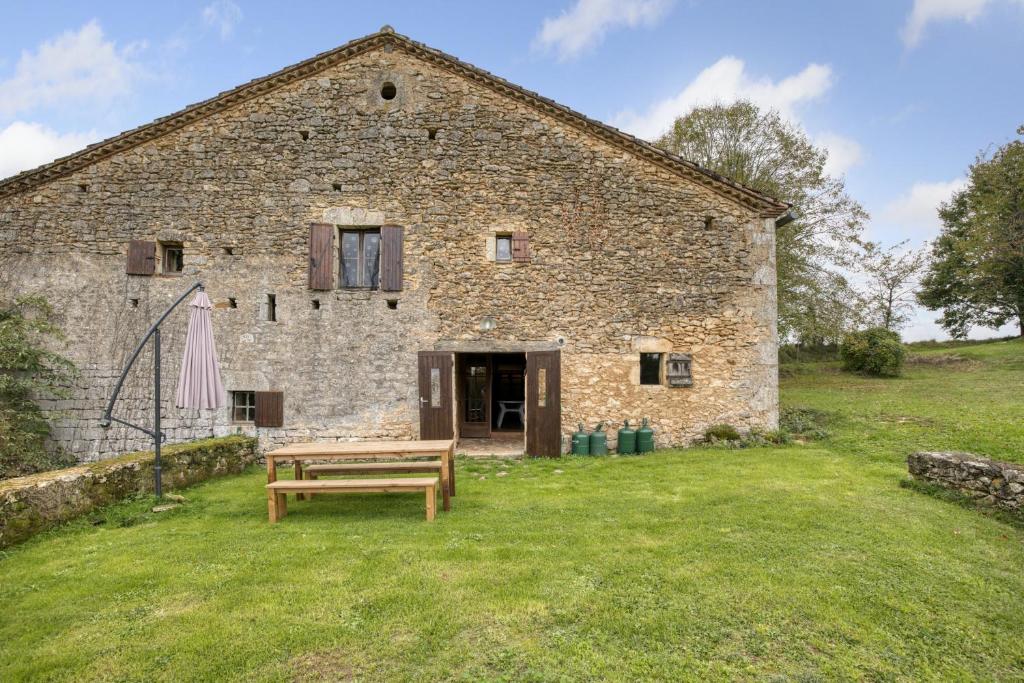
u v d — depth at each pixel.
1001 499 4.86
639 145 8.87
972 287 23.39
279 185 8.76
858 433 8.55
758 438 8.61
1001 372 15.36
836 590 3.37
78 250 8.58
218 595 3.43
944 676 2.59
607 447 8.73
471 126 8.92
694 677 2.54
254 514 5.33
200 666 2.66
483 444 9.86
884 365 16.20
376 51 8.95
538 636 2.88
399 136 8.88
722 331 8.96
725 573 3.62
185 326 8.59
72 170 8.62
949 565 3.76
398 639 2.87
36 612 3.24
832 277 15.36
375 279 9.03
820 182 15.62
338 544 4.30
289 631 2.96
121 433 8.45
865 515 4.82
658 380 9.05
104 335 8.51
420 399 8.61
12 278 8.51
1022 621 3.06
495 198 8.90
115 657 2.75
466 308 8.81
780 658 2.70
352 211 8.80
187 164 8.73
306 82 8.88
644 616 3.06
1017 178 19.77
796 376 17.22
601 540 4.30
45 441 8.34
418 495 5.98
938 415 9.21
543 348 8.81
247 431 8.65
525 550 4.09
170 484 6.42
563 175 8.95
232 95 8.67
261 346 8.66
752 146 16.28
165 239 8.66
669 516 4.93
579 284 8.89
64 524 4.95
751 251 9.01
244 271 8.70
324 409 8.66
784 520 4.71
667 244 8.98
